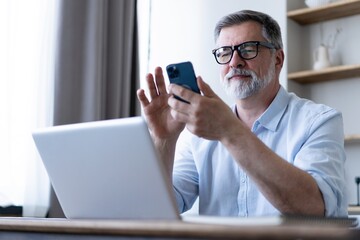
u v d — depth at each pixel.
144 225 0.79
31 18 2.80
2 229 1.02
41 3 2.85
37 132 1.12
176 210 0.95
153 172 0.95
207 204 1.74
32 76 2.77
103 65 3.13
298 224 0.77
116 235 0.83
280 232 0.68
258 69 1.72
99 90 3.03
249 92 1.71
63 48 2.92
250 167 1.28
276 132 1.71
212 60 3.43
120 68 3.23
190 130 1.24
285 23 3.06
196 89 1.21
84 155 1.05
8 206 2.59
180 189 1.76
